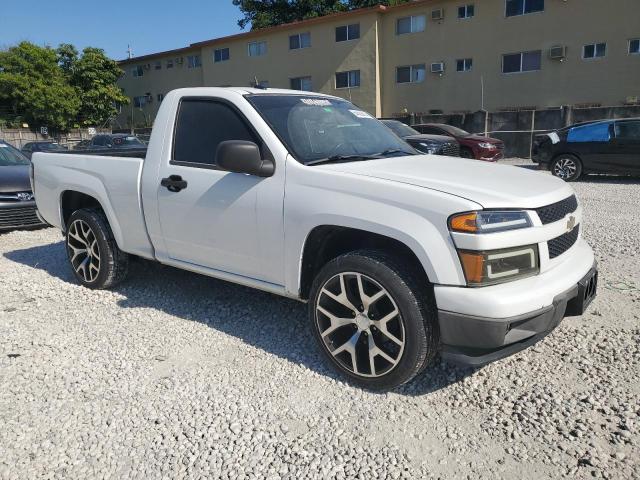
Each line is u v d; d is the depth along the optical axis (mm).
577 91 23203
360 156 3746
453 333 2848
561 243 3201
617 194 10523
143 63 39531
